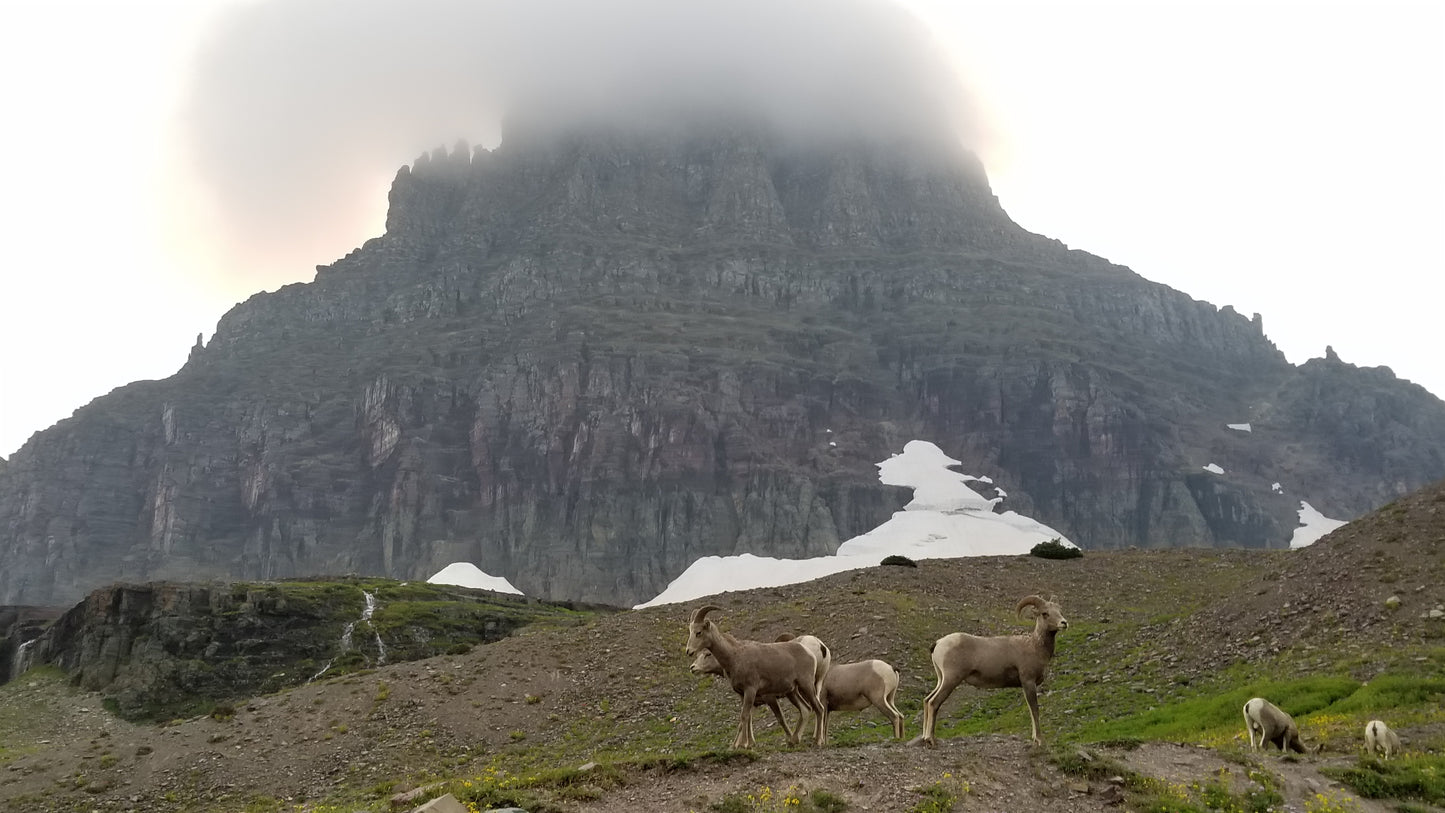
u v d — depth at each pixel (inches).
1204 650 1535.4
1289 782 767.1
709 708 1680.6
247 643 3491.6
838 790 684.1
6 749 2571.4
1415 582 1421.0
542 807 674.8
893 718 879.1
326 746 1759.4
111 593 3693.4
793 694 872.3
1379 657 1240.2
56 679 3467.0
